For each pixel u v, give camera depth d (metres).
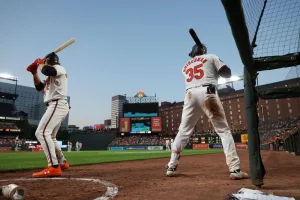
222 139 3.68
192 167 5.89
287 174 4.04
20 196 2.03
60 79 4.58
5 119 57.91
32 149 34.97
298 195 2.18
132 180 3.60
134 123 51.88
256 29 2.48
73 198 2.34
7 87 161.62
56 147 5.22
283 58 2.29
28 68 4.63
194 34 3.96
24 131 60.66
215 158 10.98
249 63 2.25
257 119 2.63
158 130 50.50
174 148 4.05
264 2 2.53
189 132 4.06
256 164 2.59
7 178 4.02
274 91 2.56
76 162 8.34
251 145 2.63
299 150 11.87
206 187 2.80
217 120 3.69
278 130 47.22
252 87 2.63
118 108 196.25
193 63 3.97
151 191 2.64
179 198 2.23
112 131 68.50
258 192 2.14
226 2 1.34
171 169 4.00
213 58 3.85
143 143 52.06
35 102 174.12
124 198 2.29
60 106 4.51
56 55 4.67
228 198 2.07
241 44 1.86
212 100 3.68
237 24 1.58
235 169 3.47
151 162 8.65
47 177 4.09
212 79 3.81
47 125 4.31
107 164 7.64
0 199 2.05
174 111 102.25
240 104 82.25
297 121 41.53
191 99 3.86
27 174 4.75
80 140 57.12
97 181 3.54
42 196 2.44
